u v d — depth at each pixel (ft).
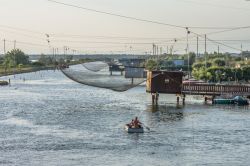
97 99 487.20
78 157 222.69
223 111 397.80
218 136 277.23
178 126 312.50
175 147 245.86
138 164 212.64
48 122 321.32
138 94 556.10
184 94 456.04
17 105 418.31
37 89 611.47
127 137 269.85
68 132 283.38
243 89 476.95
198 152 236.02
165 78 445.37
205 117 358.43
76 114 363.76
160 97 520.01
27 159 218.18
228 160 221.66
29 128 295.69
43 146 243.81
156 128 303.07
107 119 338.75
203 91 466.29
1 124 309.83
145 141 259.60
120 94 552.00
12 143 250.57
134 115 363.15
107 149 239.30
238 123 328.49
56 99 479.00
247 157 227.61
